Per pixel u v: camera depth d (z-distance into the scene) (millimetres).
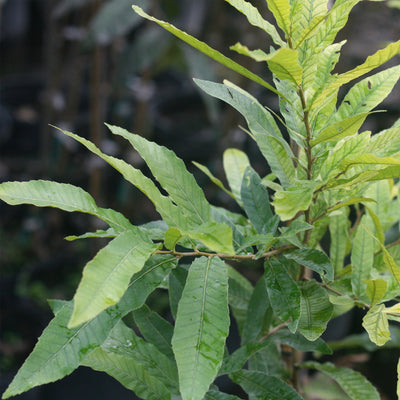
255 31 2197
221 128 2322
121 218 843
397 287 953
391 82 905
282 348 1106
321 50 854
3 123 3625
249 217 955
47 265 2689
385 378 1910
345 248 1021
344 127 821
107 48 3104
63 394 1751
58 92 2744
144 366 940
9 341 2469
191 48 2248
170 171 881
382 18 2062
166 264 869
